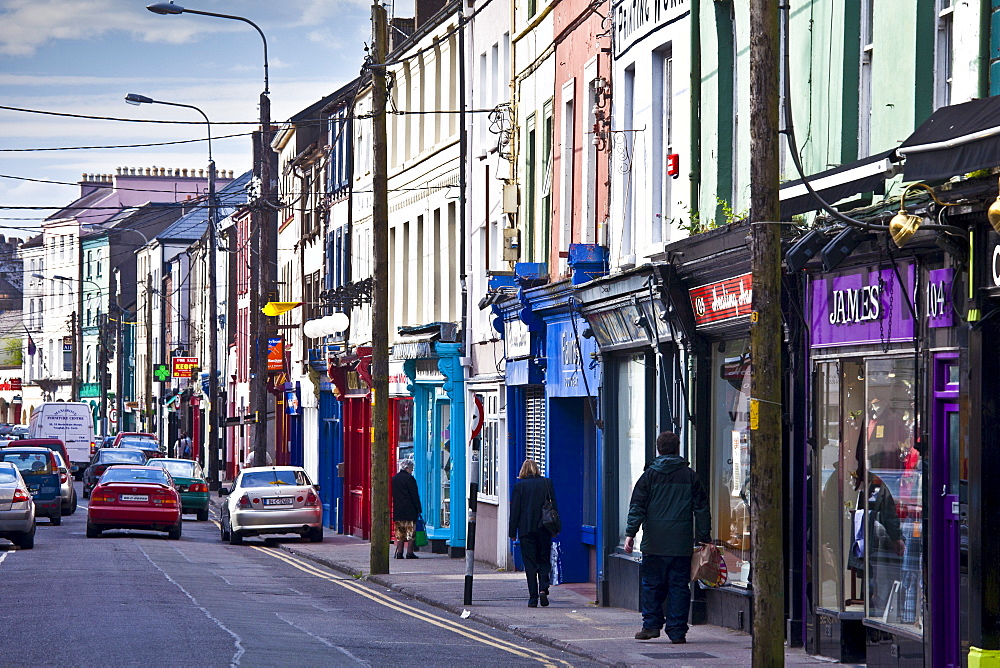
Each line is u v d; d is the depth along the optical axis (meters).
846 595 16.78
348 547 39.50
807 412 17.59
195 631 17.78
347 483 48.41
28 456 46.03
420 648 17.38
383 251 30.00
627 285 22.58
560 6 28.92
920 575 15.09
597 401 25.02
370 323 47.84
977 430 13.66
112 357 130.38
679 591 18.33
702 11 21.27
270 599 23.67
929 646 14.64
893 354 15.63
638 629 19.92
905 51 15.42
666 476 18.55
